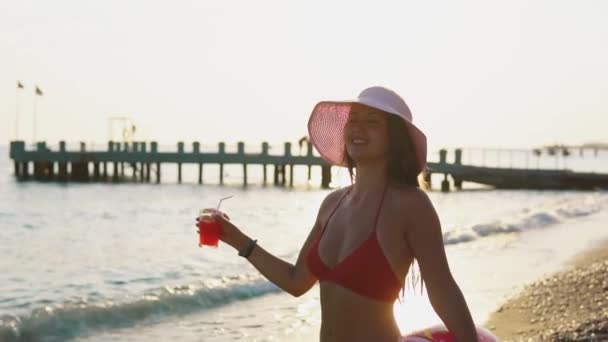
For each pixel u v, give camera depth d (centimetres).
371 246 220
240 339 741
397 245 220
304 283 265
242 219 2430
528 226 2042
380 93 232
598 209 2605
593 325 758
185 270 1255
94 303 873
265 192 3884
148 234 1914
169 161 4294
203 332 775
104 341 736
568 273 1146
